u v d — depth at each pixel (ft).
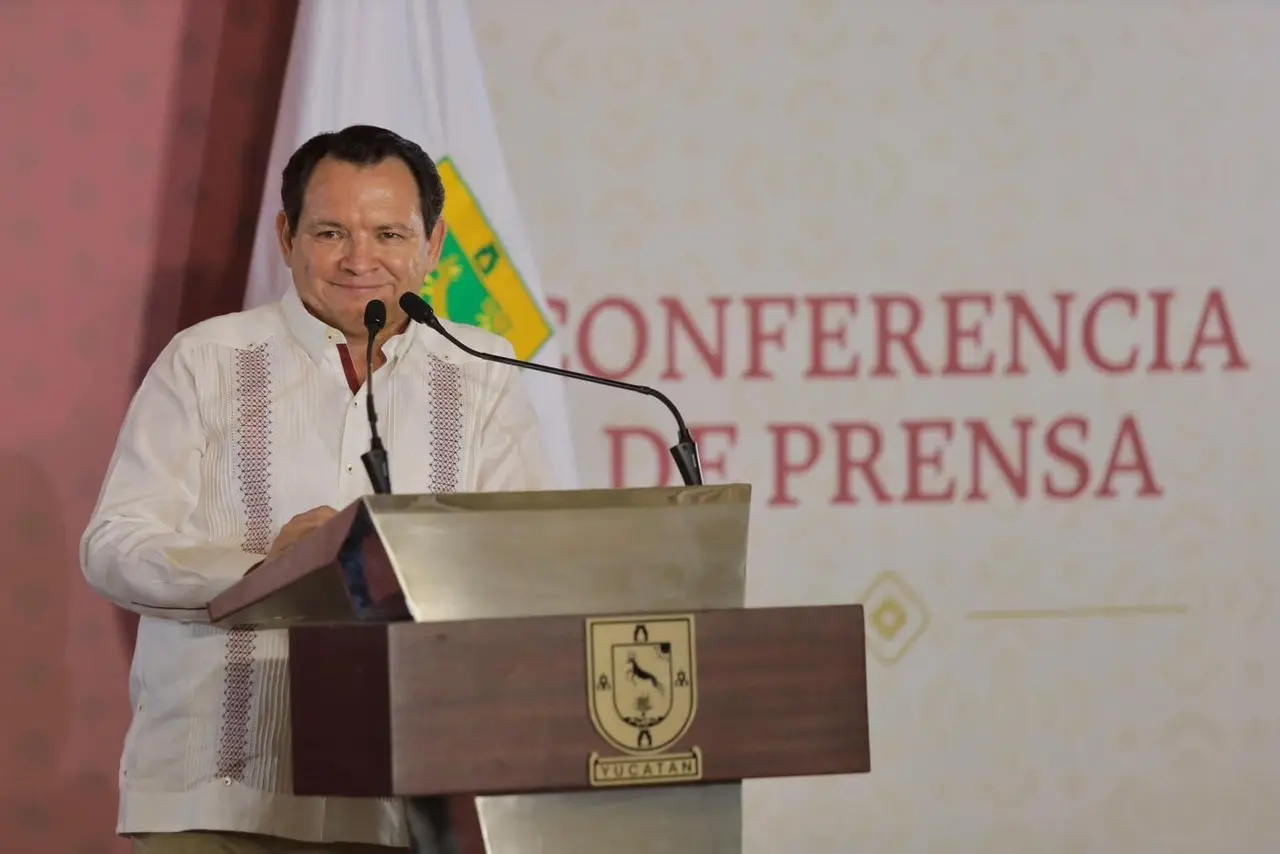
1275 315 41.19
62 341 38.32
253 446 27.58
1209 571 41.24
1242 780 41.16
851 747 18.78
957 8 41.09
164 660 26.99
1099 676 41.09
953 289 40.98
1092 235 41.16
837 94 40.88
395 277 27.76
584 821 18.60
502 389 29.35
